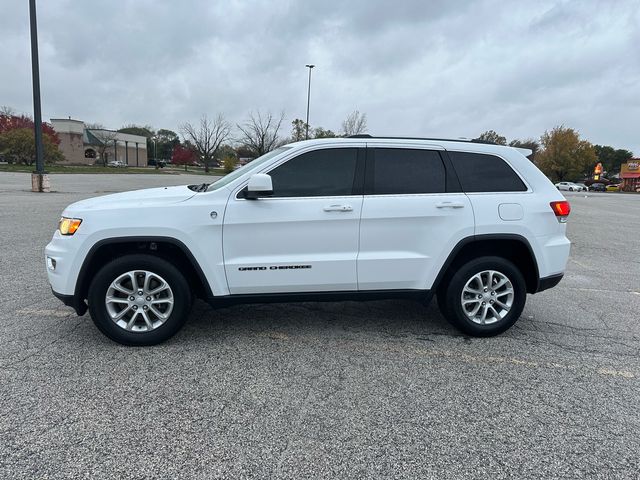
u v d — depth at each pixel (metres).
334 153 3.94
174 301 3.78
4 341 3.85
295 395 3.10
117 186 24.42
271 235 3.79
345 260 3.88
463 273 4.07
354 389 3.20
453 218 3.98
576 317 4.91
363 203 3.87
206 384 3.21
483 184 4.12
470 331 4.17
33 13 16.62
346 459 2.46
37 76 17.64
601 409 3.03
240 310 4.84
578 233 12.30
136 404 2.93
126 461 2.39
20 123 63.94
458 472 2.38
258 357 3.67
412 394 3.15
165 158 117.19
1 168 43.09
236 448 2.52
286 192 3.85
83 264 3.63
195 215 3.70
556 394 3.21
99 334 4.04
